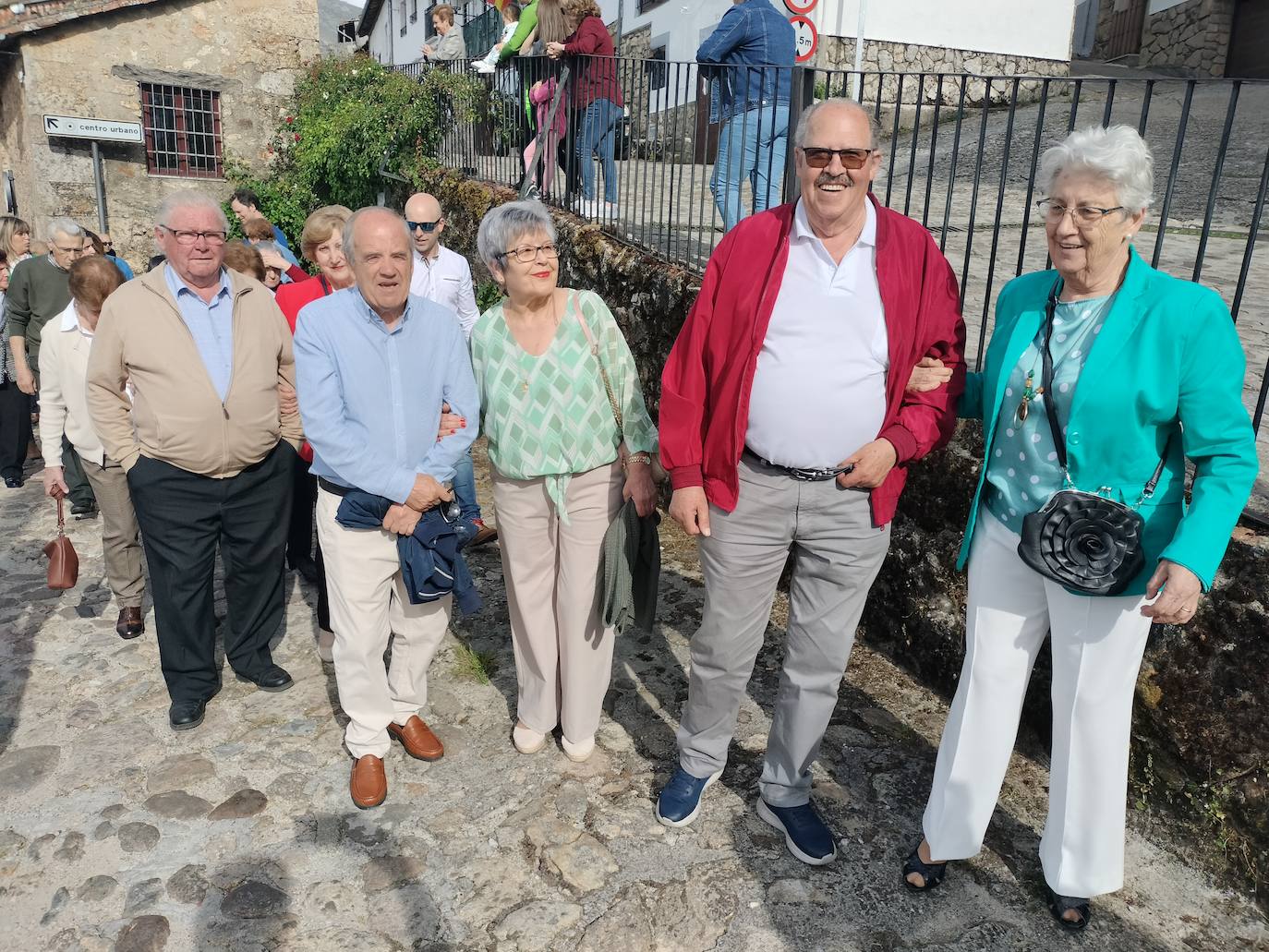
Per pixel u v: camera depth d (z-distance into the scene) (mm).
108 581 4312
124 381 3066
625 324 5074
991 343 2264
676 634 3859
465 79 9109
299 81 12719
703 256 4930
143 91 11883
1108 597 2043
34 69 11133
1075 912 2346
